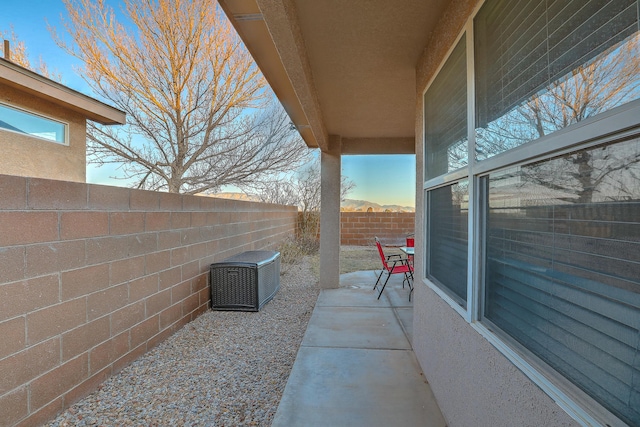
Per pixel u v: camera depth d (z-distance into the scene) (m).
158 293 3.21
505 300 1.33
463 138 1.76
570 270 0.96
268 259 4.68
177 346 3.20
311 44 2.46
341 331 3.50
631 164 0.75
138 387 2.47
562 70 0.98
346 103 3.78
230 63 9.78
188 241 3.79
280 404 2.17
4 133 4.88
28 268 1.94
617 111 0.77
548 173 1.06
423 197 2.56
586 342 0.89
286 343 3.31
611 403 0.80
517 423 1.15
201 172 10.62
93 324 2.41
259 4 1.65
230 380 2.60
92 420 2.08
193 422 2.09
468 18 1.63
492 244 1.45
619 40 0.78
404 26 2.22
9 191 1.84
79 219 2.30
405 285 5.67
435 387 2.21
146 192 3.03
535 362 1.11
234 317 4.05
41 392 2.01
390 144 5.67
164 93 9.51
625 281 0.77
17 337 1.88
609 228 0.82
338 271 5.48
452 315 1.86
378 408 2.12
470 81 1.60
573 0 0.94
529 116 1.15
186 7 8.79
